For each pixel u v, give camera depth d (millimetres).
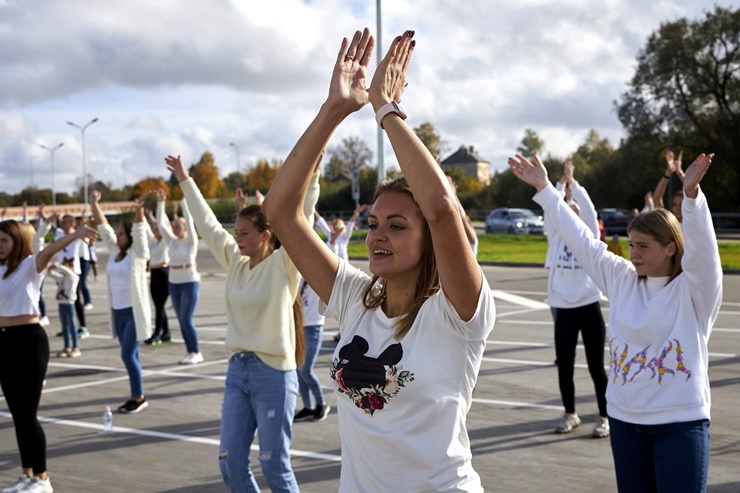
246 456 4562
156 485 6047
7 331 5695
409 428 2463
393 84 2482
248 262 4832
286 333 4578
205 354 11602
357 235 41844
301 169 2705
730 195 52000
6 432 7742
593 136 88750
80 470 6426
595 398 8398
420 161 2352
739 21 49469
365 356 2533
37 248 9891
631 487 3744
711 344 11211
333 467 6383
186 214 10859
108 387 9578
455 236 2348
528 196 70125
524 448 6746
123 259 8438
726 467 6141
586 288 6984
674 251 3842
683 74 50562
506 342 11828
